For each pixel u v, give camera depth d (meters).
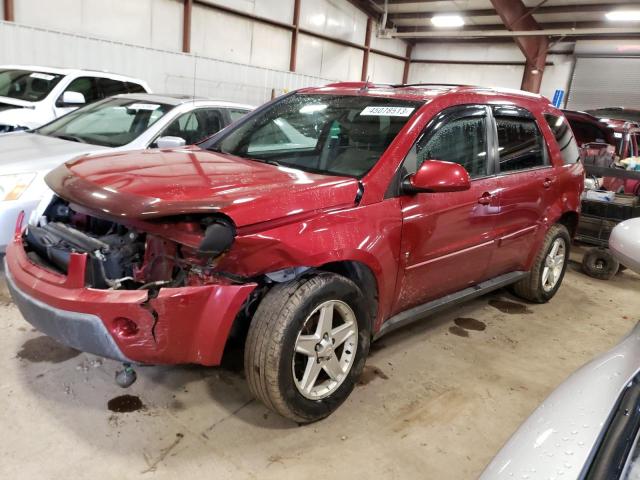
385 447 2.34
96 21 10.17
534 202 3.65
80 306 1.98
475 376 3.04
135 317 1.96
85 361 2.79
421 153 2.78
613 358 1.57
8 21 8.49
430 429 2.50
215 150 3.21
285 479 2.09
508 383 3.00
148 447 2.20
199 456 2.18
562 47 16.73
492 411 2.70
